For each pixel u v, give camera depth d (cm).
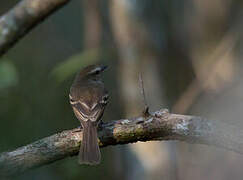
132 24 1427
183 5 1603
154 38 1445
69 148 882
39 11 1117
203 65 1565
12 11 1121
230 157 1464
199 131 851
